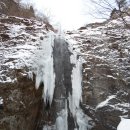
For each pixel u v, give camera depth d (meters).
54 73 8.12
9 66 7.39
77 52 8.88
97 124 7.43
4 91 6.80
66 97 7.89
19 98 6.84
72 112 7.66
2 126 6.40
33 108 7.14
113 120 7.33
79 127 7.45
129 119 6.79
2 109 6.54
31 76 7.34
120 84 7.98
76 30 11.33
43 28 10.55
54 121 7.48
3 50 8.23
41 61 7.94
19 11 12.86
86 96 7.66
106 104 7.51
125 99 7.73
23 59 7.73
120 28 10.63
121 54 8.98
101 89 7.82
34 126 7.32
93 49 9.20
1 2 12.16
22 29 9.91
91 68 8.25
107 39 9.84
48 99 7.60
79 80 8.04
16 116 6.64
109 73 8.19
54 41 9.43
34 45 8.83
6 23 10.16
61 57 8.73
